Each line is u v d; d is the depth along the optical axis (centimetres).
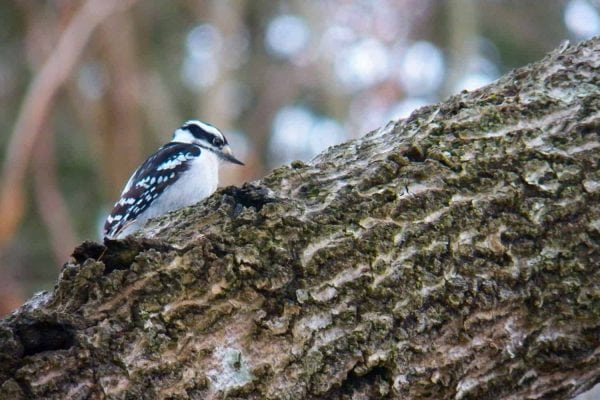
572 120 726
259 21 2592
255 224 660
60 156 2470
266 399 619
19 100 2492
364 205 679
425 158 711
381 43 2205
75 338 596
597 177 700
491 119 731
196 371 611
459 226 680
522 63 2686
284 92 2494
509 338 666
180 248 639
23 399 576
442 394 652
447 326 654
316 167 716
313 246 656
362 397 635
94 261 626
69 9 2250
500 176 699
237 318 629
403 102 2300
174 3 2552
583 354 675
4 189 1894
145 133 2369
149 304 618
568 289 674
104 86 2234
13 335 585
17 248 2362
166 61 2583
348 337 637
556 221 688
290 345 629
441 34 2342
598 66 758
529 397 682
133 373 599
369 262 657
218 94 2189
